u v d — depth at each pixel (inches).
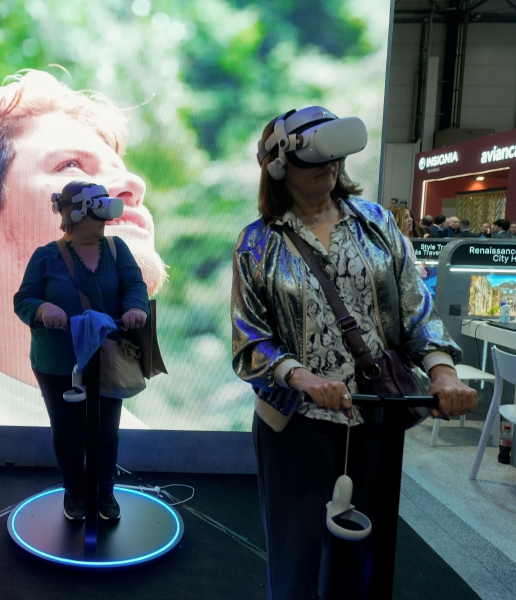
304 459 47.5
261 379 43.8
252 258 47.6
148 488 106.1
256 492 109.0
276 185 49.0
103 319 71.9
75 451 89.5
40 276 82.7
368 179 107.2
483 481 121.6
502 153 405.1
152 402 112.2
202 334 110.4
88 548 83.1
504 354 114.2
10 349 109.0
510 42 599.2
